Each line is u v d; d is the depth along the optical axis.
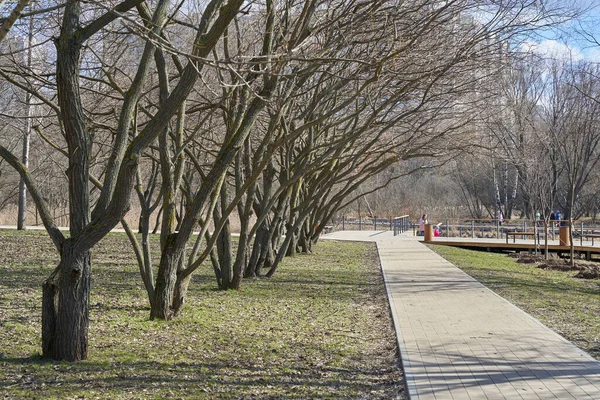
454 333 9.60
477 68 12.88
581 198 42.41
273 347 8.70
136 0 7.16
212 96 13.55
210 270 17.94
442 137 16.36
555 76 29.47
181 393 6.32
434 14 11.02
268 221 19.03
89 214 7.28
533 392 6.48
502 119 18.77
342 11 11.91
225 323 10.19
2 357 7.24
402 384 7.08
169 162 10.16
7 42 10.75
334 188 37.28
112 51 12.66
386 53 11.72
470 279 16.83
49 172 28.34
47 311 7.30
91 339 8.47
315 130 18.36
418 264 21.03
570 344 8.81
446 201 59.62
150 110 15.62
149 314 10.46
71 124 7.06
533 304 13.08
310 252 25.31
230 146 9.86
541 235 34.97
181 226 10.06
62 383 6.36
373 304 13.01
